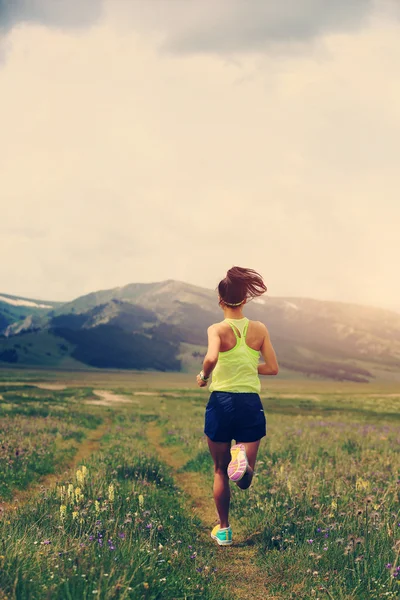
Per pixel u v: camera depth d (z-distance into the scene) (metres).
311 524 6.54
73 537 5.27
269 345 6.12
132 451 14.66
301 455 13.34
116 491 8.14
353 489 8.68
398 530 6.09
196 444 16.80
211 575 5.02
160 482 10.43
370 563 5.10
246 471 5.54
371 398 146.50
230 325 6.00
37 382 198.75
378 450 16.20
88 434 23.34
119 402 76.31
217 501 6.14
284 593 4.76
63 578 4.02
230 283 6.06
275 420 34.00
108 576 4.17
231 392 5.87
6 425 20.86
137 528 6.03
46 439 17.69
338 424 31.30
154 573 4.56
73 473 10.94
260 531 6.74
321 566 5.29
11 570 4.02
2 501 8.84
